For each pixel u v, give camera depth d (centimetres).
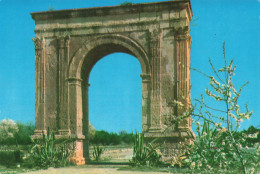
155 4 2578
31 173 2055
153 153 2312
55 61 2738
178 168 2120
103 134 9981
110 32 2658
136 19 2620
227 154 1242
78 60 2694
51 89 2720
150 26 2588
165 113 2495
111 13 2666
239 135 1188
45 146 2450
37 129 2698
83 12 2705
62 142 2562
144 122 2528
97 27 2678
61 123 2661
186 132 2377
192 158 1383
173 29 2547
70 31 2723
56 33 2748
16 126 7650
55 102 2702
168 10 2570
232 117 1143
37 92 2738
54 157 2456
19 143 7506
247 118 1133
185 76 2494
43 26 2773
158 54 2552
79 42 2709
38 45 2761
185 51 2511
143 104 2544
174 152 2412
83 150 2773
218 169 1360
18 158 2722
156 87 2536
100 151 3184
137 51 2591
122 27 2638
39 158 2403
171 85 2512
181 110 2448
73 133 2639
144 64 2572
